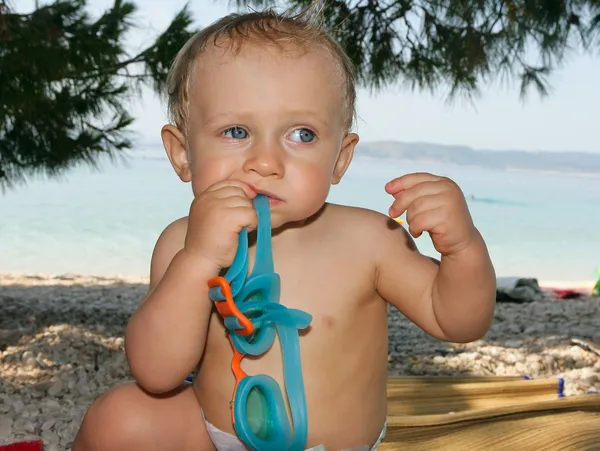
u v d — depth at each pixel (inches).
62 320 68.1
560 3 71.6
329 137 26.8
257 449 25.8
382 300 29.0
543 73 78.5
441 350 59.7
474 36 72.6
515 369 53.2
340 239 28.4
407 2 71.8
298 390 26.1
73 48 62.6
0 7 57.8
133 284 116.0
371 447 28.5
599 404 37.9
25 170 69.4
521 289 97.5
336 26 67.0
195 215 25.9
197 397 28.7
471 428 35.3
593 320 76.5
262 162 25.7
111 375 48.4
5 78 59.9
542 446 33.5
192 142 27.2
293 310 25.9
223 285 24.9
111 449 27.9
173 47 66.0
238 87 26.2
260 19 28.1
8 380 45.8
